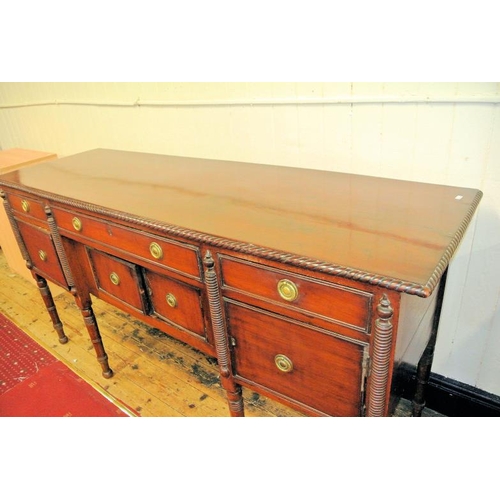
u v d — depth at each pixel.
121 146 2.21
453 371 1.49
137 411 1.63
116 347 1.99
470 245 1.28
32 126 2.75
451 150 1.21
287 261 0.83
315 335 0.90
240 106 1.61
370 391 0.86
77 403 1.68
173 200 1.20
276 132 1.55
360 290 0.78
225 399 1.67
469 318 1.37
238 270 0.95
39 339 2.08
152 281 1.27
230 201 1.16
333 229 0.94
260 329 0.99
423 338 1.14
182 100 1.77
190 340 1.26
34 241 1.67
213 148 1.79
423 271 0.74
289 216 1.03
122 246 1.23
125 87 1.99
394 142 1.30
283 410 1.61
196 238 0.96
